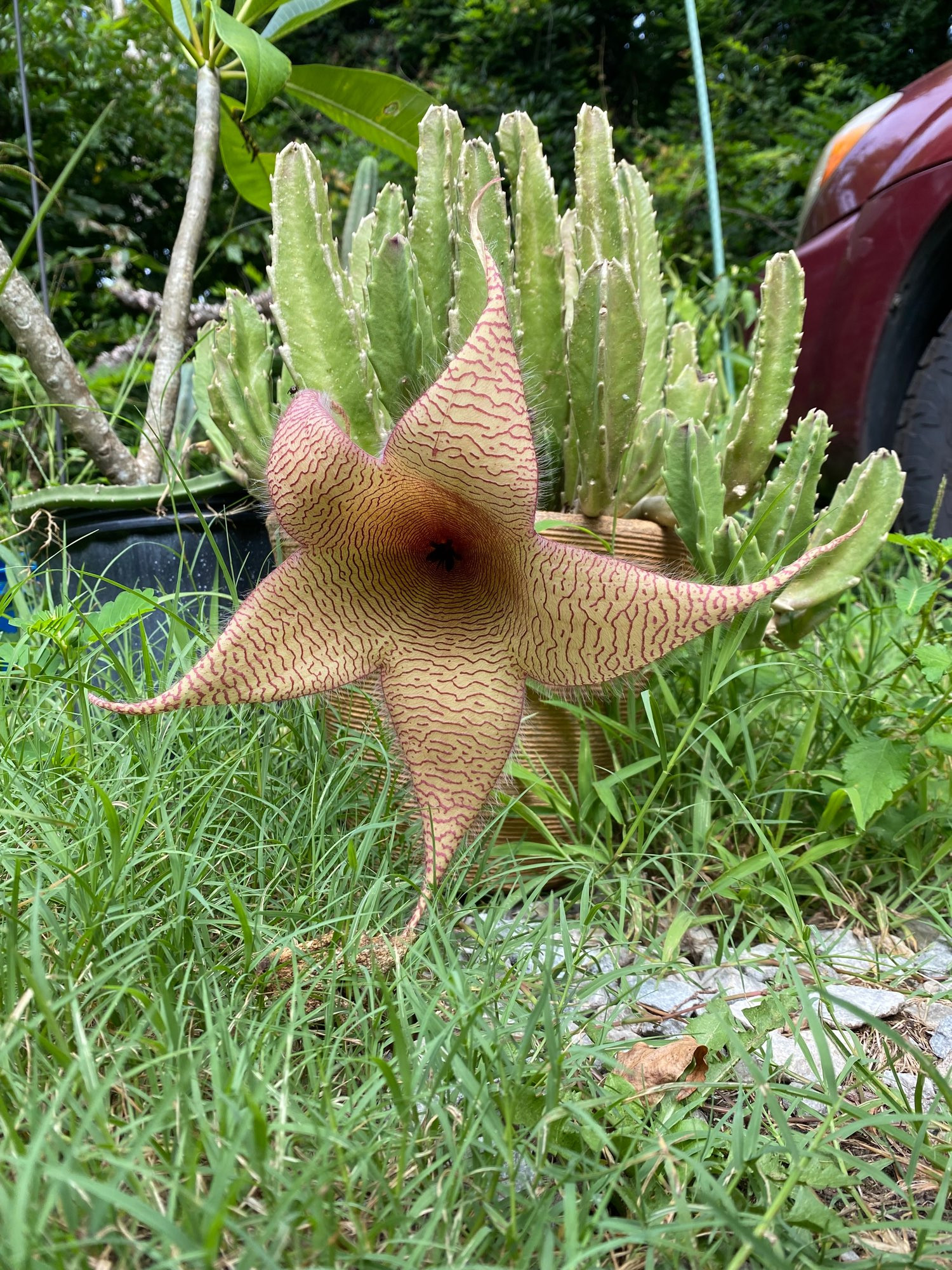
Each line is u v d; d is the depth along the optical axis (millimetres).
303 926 375
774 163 2225
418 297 497
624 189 594
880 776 466
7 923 303
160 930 330
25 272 1445
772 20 2805
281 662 371
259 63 605
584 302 464
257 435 545
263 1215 230
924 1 2725
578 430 487
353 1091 302
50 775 412
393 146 890
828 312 856
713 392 578
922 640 563
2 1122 260
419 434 343
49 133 1534
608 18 2775
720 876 473
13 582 597
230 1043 282
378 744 459
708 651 478
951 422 820
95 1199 227
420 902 367
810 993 402
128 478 710
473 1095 274
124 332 1449
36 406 664
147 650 469
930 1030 393
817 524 537
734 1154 284
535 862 493
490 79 2705
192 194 757
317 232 514
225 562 620
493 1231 252
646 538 520
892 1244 284
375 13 2686
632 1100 312
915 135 809
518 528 362
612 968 419
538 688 402
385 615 395
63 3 1547
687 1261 270
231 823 426
